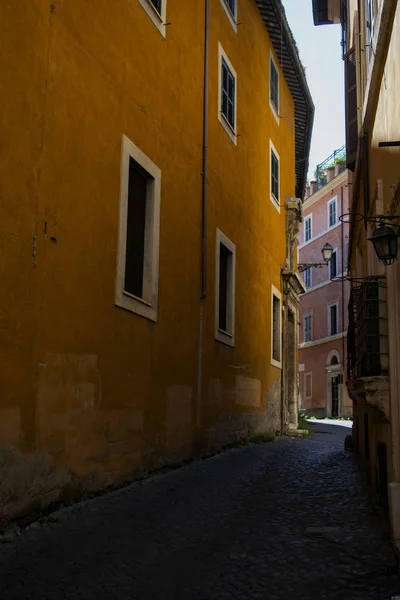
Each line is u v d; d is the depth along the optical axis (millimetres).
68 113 6688
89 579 4469
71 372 6547
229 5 13156
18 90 5836
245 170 14031
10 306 5609
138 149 8375
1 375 5449
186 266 10047
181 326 9758
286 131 19031
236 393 12727
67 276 6539
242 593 4211
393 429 5371
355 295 7789
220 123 12219
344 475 9164
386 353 5691
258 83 15500
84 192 6941
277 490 8031
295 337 19656
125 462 7691
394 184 5270
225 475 9039
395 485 5234
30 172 5980
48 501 6051
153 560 4953
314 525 6102
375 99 7188
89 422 6875
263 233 15641
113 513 6387
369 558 4949
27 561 4801
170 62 9672
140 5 8586
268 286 16016
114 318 7523
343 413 35250
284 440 15078
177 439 9414
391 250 4938
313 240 41156
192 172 10500
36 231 6035
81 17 7027
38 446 5934
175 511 6660
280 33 16547
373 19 7238
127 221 8312
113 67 7754
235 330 12766
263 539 5594
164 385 8992
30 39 6051
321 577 4520
